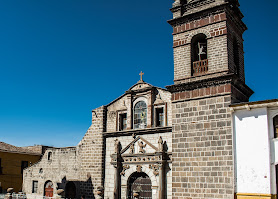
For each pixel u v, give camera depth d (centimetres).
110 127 3325
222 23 2502
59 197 3188
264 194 2097
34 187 3919
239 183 2194
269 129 2186
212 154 2314
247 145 2220
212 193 2256
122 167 3117
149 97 3100
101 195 2925
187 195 2350
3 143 4981
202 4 2648
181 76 2612
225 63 2427
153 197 2864
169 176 2833
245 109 2270
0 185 4559
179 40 2691
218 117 2347
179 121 2511
